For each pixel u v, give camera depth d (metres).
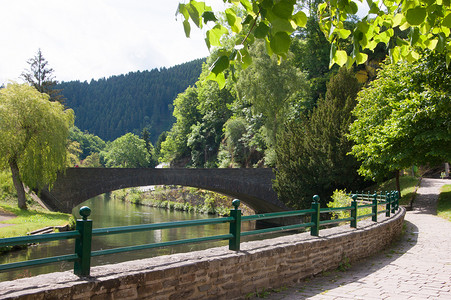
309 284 6.52
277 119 38.78
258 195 34.59
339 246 7.95
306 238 7.37
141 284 4.23
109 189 33.62
